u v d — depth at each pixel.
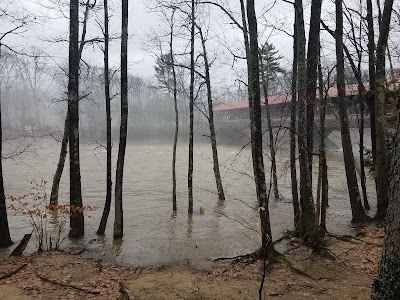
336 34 12.54
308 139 10.69
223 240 12.09
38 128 69.12
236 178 24.94
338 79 12.62
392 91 12.47
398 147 2.75
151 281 8.28
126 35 12.05
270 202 17.69
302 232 11.21
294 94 12.66
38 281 7.94
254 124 9.26
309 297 7.19
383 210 12.49
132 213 15.95
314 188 19.94
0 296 7.06
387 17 11.43
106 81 12.69
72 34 11.73
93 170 29.25
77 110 12.05
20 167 30.53
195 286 7.96
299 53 10.37
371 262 8.90
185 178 25.38
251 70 9.35
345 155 13.02
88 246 11.34
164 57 19.11
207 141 59.06
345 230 12.23
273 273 8.53
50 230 13.10
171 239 12.23
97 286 7.90
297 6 10.45
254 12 9.30
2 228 10.82
